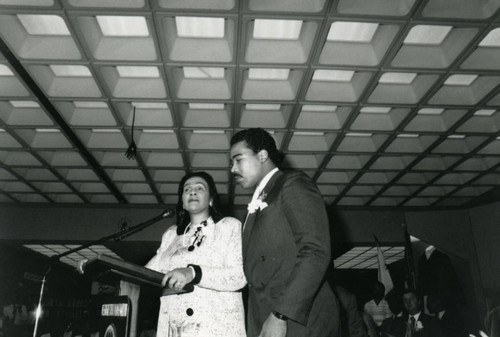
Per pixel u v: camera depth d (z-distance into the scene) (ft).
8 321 32.81
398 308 23.61
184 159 22.30
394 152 21.30
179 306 6.18
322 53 14.17
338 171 23.95
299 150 21.03
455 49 13.91
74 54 13.97
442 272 27.04
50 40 13.89
